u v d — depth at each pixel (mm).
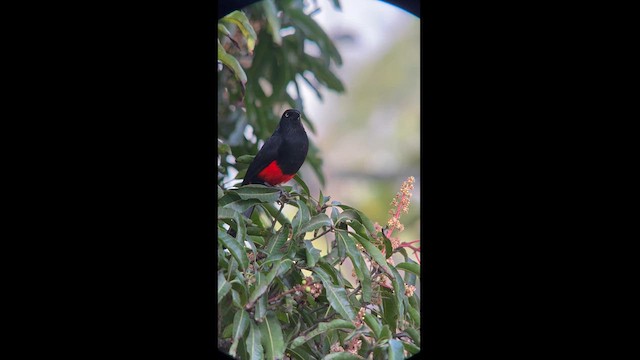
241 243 3152
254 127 5504
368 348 3531
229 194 3465
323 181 6035
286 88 5520
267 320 3180
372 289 3594
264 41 5398
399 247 3637
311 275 3412
